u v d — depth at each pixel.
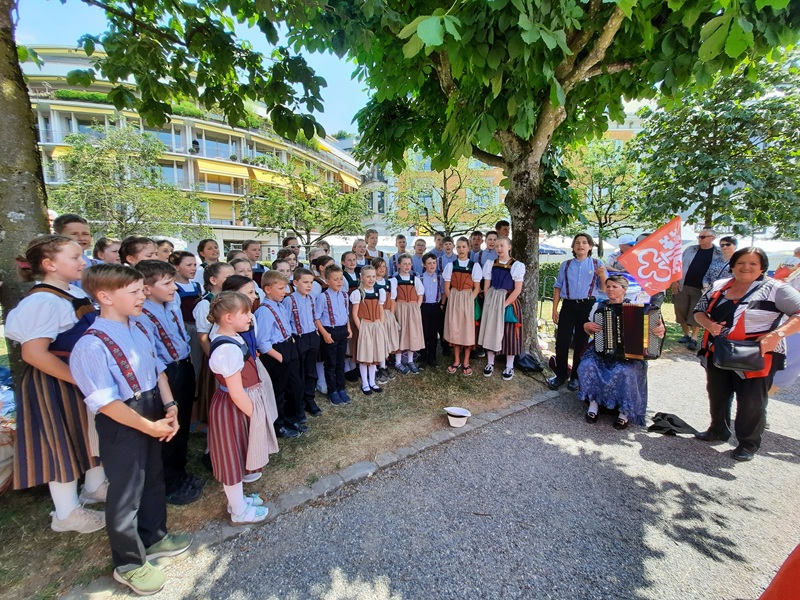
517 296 4.44
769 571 1.96
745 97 7.19
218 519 2.29
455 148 3.44
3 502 2.31
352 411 3.80
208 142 29.80
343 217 21.30
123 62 3.57
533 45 2.57
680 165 7.70
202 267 4.18
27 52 2.98
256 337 2.96
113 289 1.72
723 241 5.50
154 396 1.92
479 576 1.92
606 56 4.07
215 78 4.01
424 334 5.05
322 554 2.05
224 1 3.17
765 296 2.85
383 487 2.62
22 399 1.98
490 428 3.51
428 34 1.71
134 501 1.77
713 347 3.12
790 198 7.13
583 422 3.66
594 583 1.88
